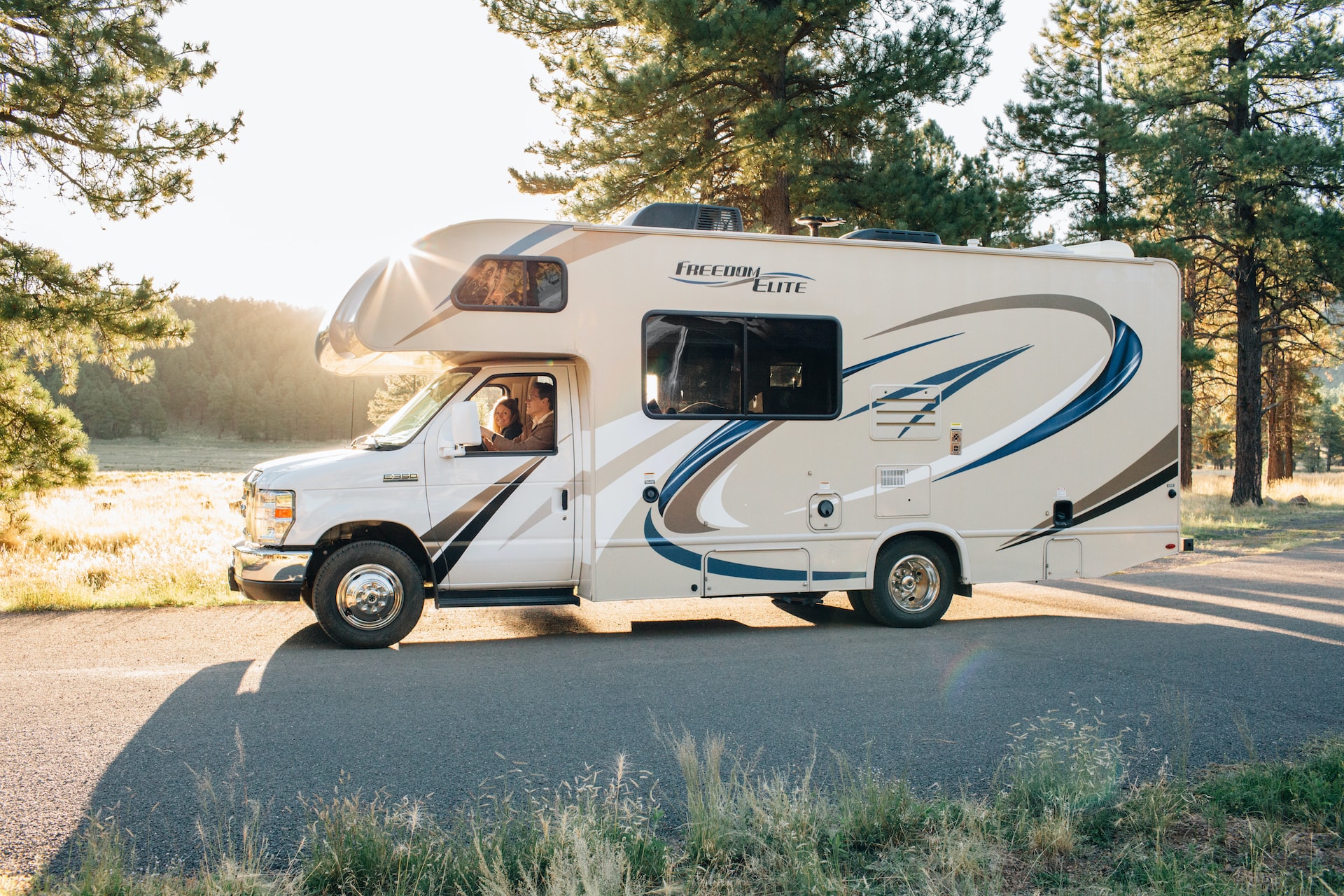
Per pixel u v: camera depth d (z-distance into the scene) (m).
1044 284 8.66
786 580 8.00
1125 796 4.07
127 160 11.62
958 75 15.64
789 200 16.12
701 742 5.00
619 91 14.81
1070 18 23.78
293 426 158.88
